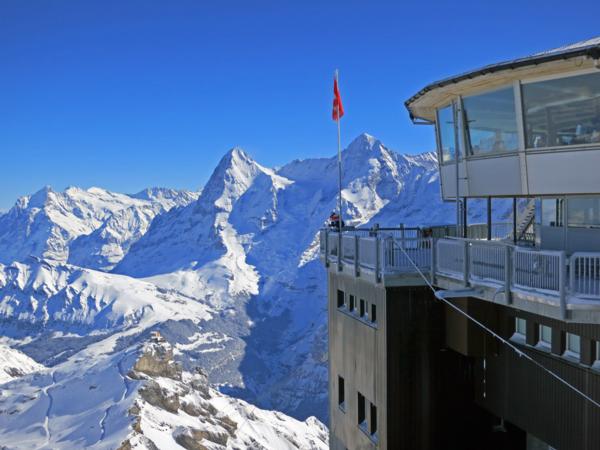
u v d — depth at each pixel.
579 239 15.35
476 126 16.62
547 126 14.34
